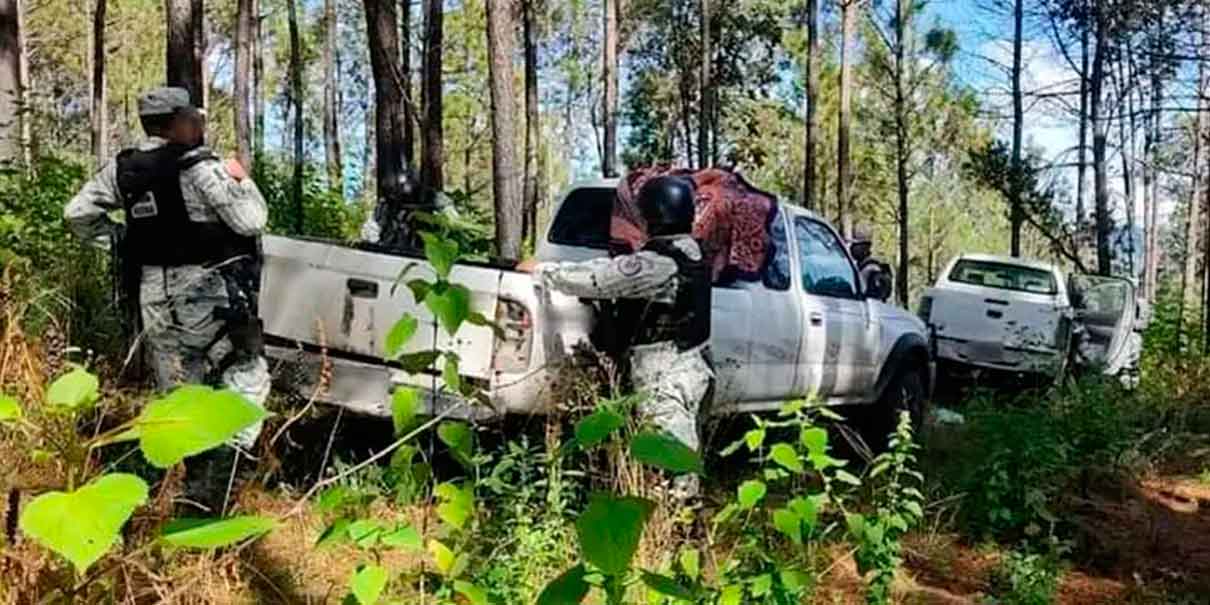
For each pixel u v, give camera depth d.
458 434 2.36
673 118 32.62
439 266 2.46
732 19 30.16
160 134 4.39
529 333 4.89
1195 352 14.81
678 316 4.84
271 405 5.00
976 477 6.18
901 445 4.68
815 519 3.12
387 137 12.09
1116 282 14.89
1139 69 16.77
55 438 1.56
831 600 4.35
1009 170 21.62
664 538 3.59
